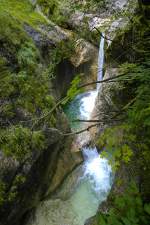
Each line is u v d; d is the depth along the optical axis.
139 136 2.60
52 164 5.28
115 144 2.36
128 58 3.52
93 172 5.97
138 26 3.05
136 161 3.43
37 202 4.95
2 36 5.21
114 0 4.36
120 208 1.63
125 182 3.72
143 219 1.50
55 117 5.22
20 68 5.14
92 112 7.16
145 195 2.86
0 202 3.85
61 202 5.20
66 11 4.72
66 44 3.25
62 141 5.58
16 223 4.45
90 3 3.58
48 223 4.77
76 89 1.77
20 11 7.58
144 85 1.78
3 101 4.51
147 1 2.89
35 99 4.91
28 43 5.84
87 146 6.33
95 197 5.39
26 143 4.33
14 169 4.11
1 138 4.15
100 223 1.52
